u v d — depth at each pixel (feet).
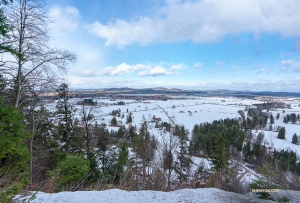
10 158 14.19
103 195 8.98
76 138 35.58
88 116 35.42
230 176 13.56
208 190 10.00
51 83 25.39
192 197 8.95
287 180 12.37
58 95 32.32
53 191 12.30
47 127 37.55
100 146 35.40
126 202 8.23
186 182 15.35
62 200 8.28
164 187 13.30
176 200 8.58
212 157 37.93
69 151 34.94
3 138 12.42
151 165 17.61
